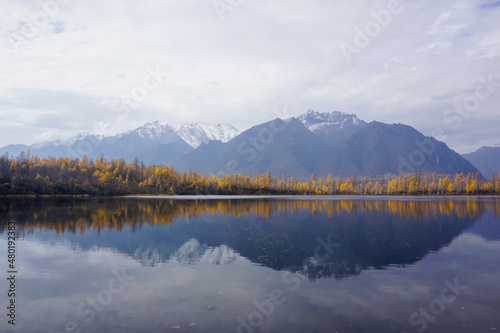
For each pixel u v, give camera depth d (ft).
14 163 539.70
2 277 68.64
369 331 43.88
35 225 147.84
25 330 44.42
